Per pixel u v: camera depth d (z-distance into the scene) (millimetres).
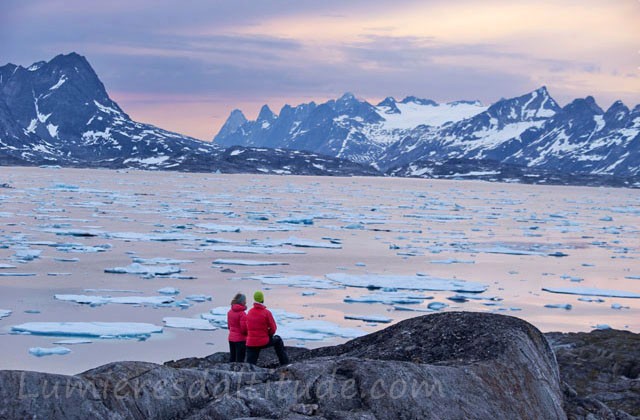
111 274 37281
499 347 10773
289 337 24078
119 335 24047
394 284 36094
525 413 10000
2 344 22703
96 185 152250
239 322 12828
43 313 27609
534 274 42688
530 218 93625
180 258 44812
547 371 11164
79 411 8055
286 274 39750
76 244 48719
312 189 171375
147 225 66688
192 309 29031
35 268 38469
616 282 40688
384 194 157750
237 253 48281
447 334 11438
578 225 85125
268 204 106938
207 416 8539
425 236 64875
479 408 9562
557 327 27859
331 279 37281
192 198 115688
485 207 119438
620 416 11359
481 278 40500
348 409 8977
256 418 8422
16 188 123188
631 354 17281
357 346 12234
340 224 75750
